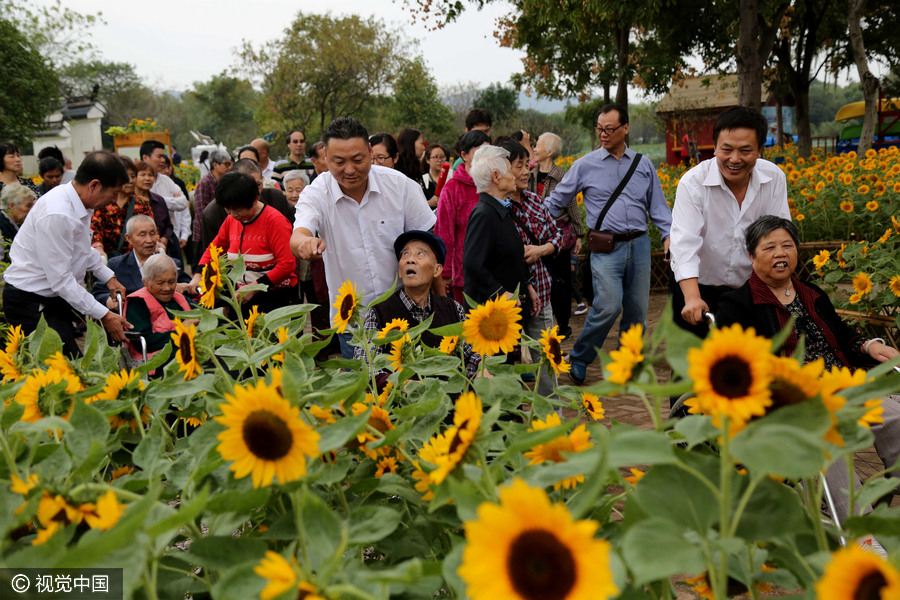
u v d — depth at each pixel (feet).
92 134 155.74
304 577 3.55
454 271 17.51
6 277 15.10
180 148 302.04
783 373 3.53
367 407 5.70
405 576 3.51
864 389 4.00
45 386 5.65
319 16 144.15
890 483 4.20
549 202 21.07
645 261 20.24
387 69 146.82
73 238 15.08
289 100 144.87
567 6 53.93
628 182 19.97
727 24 63.00
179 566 4.80
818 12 78.02
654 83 68.74
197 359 5.77
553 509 2.97
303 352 6.85
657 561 3.30
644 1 50.26
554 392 7.02
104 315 14.85
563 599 2.86
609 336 26.09
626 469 12.62
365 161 13.52
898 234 21.35
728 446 3.49
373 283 14.37
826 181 32.83
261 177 25.14
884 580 2.88
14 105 112.78
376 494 5.32
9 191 25.08
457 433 4.29
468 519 3.49
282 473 3.94
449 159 29.09
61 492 4.03
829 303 11.40
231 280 6.96
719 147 13.73
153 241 20.57
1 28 112.57
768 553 4.60
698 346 3.58
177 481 4.92
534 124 219.41
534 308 15.33
